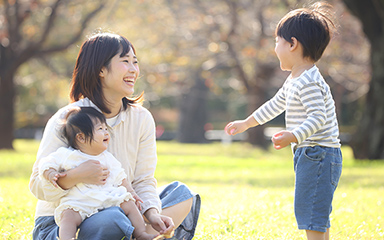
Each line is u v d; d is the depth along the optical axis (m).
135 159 3.63
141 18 21.33
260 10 20.38
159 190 3.82
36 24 20.58
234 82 26.42
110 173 3.36
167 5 21.78
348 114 36.88
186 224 3.79
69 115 3.37
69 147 3.38
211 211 5.73
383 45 16.36
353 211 5.89
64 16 20.38
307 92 3.62
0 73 19.69
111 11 20.58
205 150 24.42
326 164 3.62
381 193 7.87
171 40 22.14
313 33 3.76
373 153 16.91
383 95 16.61
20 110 37.06
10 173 11.57
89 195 3.20
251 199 6.92
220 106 45.09
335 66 22.92
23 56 19.20
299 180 3.67
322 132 3.64
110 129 3.54
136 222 3.26
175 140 36.16
